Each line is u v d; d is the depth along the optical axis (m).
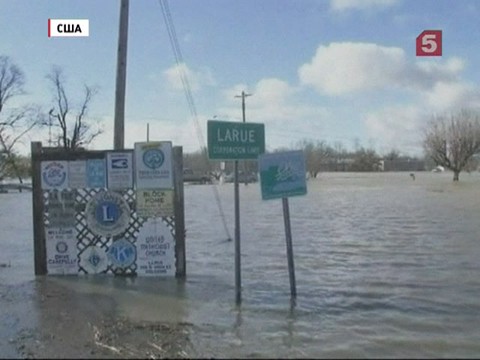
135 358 4.04
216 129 5.63
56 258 7.11
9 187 48.94
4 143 50.78
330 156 81.62
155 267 7.01
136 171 7.00
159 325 4.89
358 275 7.35
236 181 5.85
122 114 8.68
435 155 48.62
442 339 4.61
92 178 7.05
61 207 7.11
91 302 5.73
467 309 5.58
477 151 45.97
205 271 7.61
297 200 25.83
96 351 4.19
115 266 7.05
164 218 7.01
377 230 13.05
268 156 5.84
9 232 14.36
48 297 5.92
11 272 7.52
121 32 8.77
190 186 49.97
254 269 7.81
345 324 5.01
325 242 10.95
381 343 4.48
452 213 17.47
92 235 7.07
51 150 7.17
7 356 4.11
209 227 14.55
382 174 72.44
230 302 5.77
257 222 15.73
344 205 22.19
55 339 4.48
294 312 5.39
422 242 10.77
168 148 6.96
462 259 8.66
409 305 5.73
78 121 52.12
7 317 5.14
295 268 7.91
